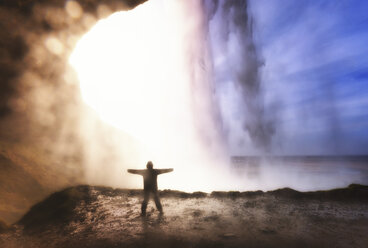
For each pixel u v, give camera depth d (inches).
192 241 148.3
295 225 176.1
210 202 253.1
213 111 906.1
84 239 157.2
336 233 159.0
